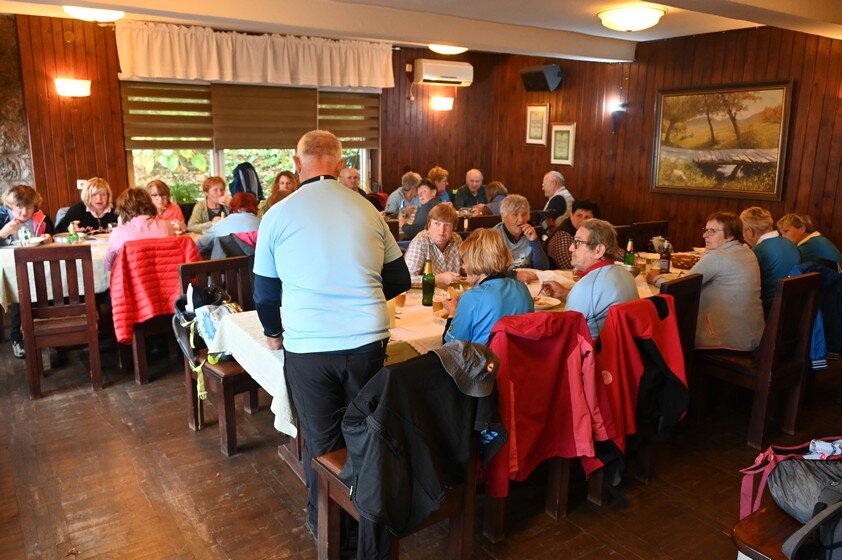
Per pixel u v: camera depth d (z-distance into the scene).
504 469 2.10
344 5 4.55
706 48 5.88
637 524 2.46
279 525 2.42
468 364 1.76
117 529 2.38
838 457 1.77
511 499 2.62
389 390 1.65
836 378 4.03
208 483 2.69
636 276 3.66
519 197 3.77
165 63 5.98
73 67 5.76
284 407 2.31
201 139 6.45
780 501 1.74
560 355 2.21
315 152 2.02
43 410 3.36
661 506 2.58
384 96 7.49
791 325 3.06
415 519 1.71
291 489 2.66
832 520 1.52
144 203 3.71
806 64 5.21
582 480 2.78
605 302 2.54
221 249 3.80
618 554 2.29
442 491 1.71
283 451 2.88
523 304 2.30
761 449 3.06
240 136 6.63
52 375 3.84
